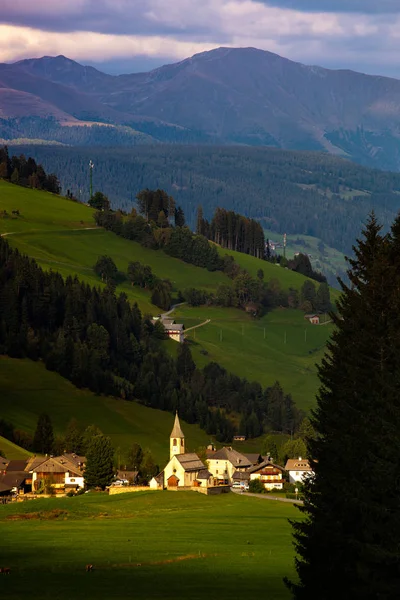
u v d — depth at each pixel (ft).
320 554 419.54
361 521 385.50
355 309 429.79
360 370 407.23
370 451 377.91
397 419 370.73
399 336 389.39
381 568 365.20
